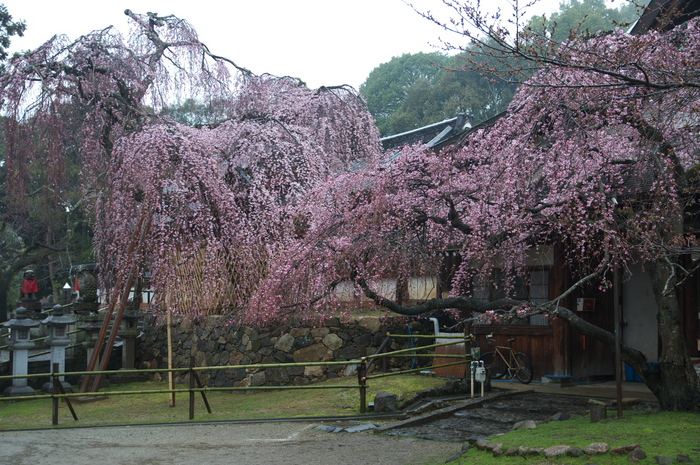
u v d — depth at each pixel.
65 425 8.06
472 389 8.10
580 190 6.98
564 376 9.01
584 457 4.66
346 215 8.44
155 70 12.88
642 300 9.52
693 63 5.46
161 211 10.82
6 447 6.46
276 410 8.52
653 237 6.27
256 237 10.90
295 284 8.78
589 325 6.76
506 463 4.85
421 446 6.09
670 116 6.20
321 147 12.38
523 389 8.63
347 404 8.36
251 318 9.85
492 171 7.84
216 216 11.12
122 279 11.17
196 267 11.48
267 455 5.87
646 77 5.19
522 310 6.61
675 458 4.31
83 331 13.92
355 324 10.60
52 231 23.69
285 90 14.23
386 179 8.08
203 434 7.07
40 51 12.18
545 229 8.16
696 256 8.39
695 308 8.77
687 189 6.44
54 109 11.93
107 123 12.52
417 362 10.68
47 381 12.63
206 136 11.52
